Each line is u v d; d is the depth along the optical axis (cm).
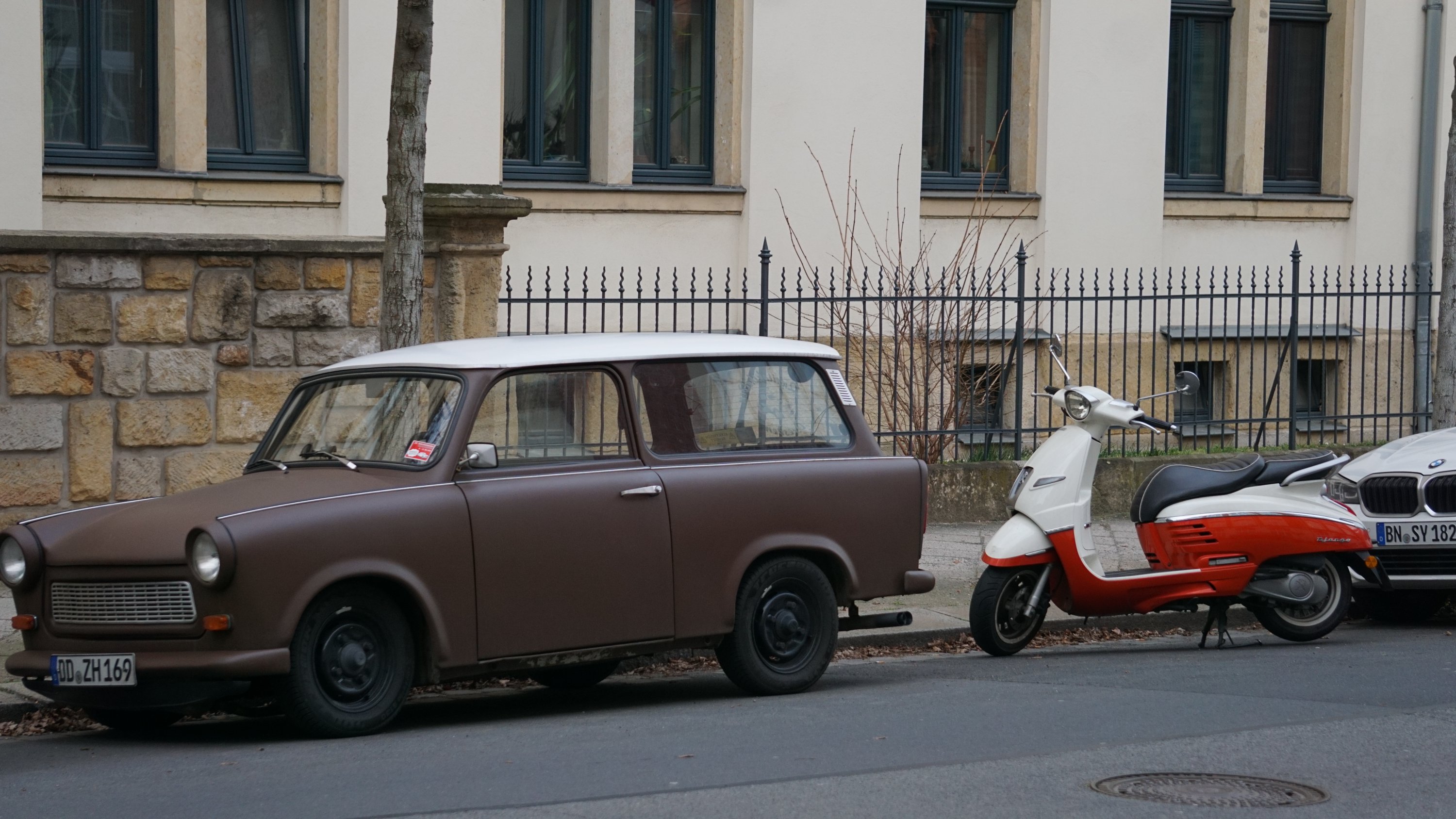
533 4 1716
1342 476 1194
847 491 902
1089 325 1927
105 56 1501
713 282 1775
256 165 1559
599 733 778
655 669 1027
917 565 930
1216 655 1054
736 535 864
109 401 1211
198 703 737
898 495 922
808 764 696
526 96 1725
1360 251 2094
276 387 1271
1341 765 700
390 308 1041
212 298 1242
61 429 1195
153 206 1486
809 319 1778
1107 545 1430
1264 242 2052
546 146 1744
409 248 1040
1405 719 803
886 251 1820
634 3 1745
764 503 873
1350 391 1786
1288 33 2109
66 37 1484
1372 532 1162
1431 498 1152
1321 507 1089
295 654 745
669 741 751
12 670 773
